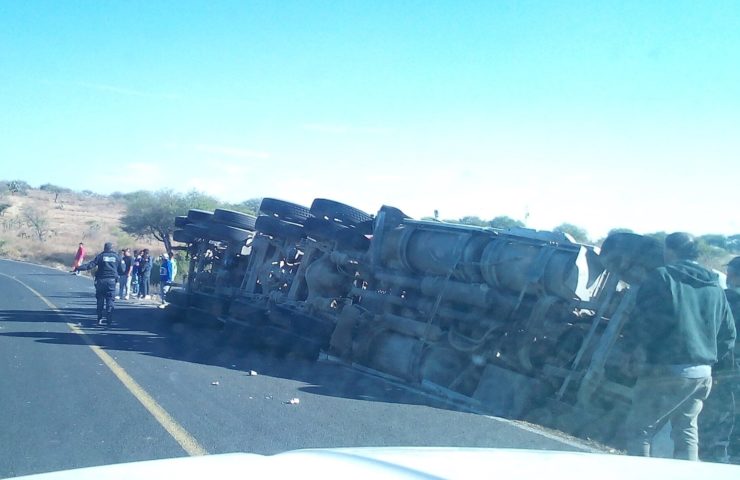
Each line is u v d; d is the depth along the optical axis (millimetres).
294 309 14570
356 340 13203
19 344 13539
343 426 8570
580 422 9188
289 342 13820
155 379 10797
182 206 52406
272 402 9703
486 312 11195
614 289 9773
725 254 17156
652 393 6547
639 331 6594
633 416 6734
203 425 8258
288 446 7566
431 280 12133
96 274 17922
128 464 3080
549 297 10289
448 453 3549
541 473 3115
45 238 71375
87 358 12352
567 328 10281
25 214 81188
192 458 3217
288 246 16141
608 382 9141
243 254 18719
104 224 86875
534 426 9336
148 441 7504
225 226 18734
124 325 17953
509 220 17984
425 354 11859
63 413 8523
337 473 2871
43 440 7410
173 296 19281
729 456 8211
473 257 11570
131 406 8992
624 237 9609
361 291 13648
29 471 6418
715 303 6621
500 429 8883
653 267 9273
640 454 6617
